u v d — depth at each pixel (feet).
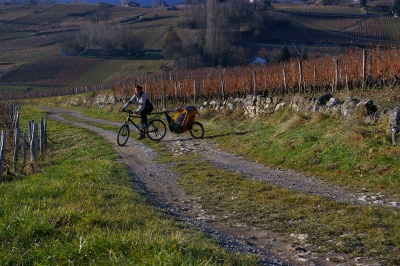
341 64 64.54
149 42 335.26
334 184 31.37
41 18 524.11
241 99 71.51
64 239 17.21
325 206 25.40
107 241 15.79
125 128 56.08
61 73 295.07
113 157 47.85
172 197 30.01
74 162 45.85
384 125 35.55
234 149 48.67
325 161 35.88
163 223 21.43
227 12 288.51
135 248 15.25
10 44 401.49
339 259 17.34
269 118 57.26
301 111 49.65
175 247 15.21
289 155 39.99
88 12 560.61
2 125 96.12
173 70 218.18
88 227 18.92
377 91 54.95
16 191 27.78
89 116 130.31
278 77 77.56
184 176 36.58
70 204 23.27
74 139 72.33
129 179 34.99
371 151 33.14
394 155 31.50
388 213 22.71
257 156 43.73
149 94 123.85
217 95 96.37
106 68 289.53
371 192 28.30
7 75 298.35
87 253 15.37
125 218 21.21
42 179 34.09
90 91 214.07
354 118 39.70
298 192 29.25
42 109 177.68
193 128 58.34
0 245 16.92
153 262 13.67
